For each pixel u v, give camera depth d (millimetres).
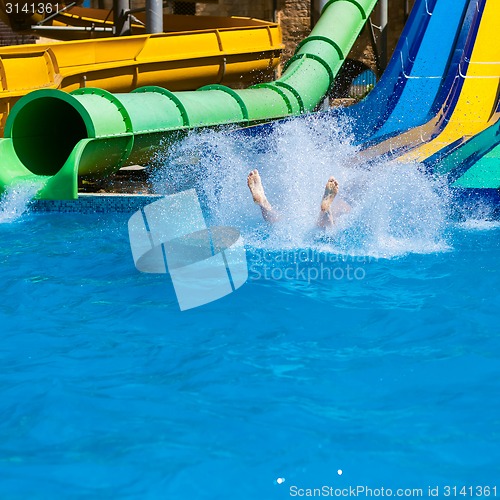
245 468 3031
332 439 3250
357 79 20859
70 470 3031
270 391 3779
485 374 3943
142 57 12867
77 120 11031
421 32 13016
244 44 14953
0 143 9625
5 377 4016
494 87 11781
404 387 3803
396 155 9617
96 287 5711
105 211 8773
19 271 6199
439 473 2969
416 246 6629
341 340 4520
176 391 3801
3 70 10703
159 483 2932
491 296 5293
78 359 4285
